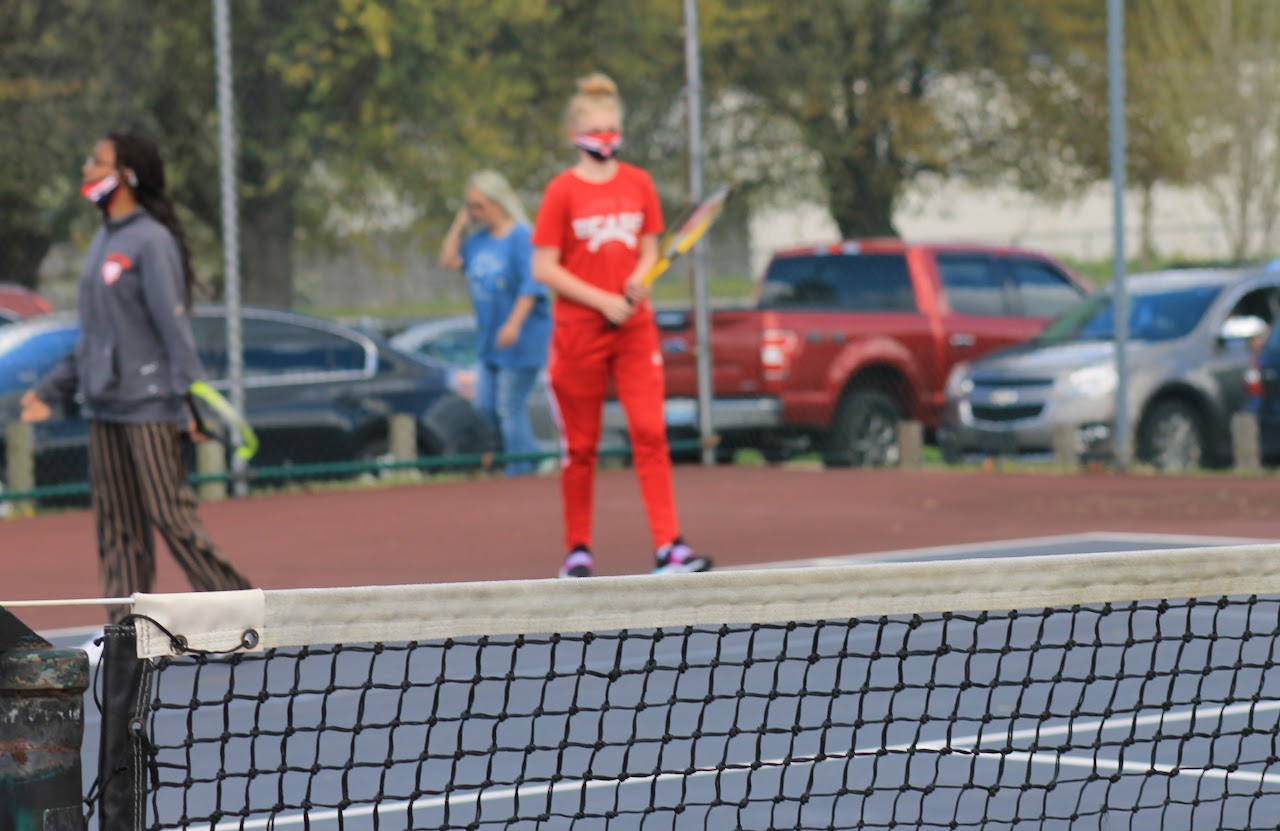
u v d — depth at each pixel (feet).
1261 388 143.33
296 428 131.54
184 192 200.03
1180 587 35.68
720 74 238.48
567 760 50.31
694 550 95.45
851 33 247.09
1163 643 66.03
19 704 25.76
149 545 66.23
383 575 88.33
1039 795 45.27
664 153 212.02
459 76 216.74
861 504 116.26
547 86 224.74
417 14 211.00
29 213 189.67
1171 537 97.45
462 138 219.41
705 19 223.71
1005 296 164.86
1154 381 148.46
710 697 34.01
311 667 65.00
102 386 64.44
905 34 250.57
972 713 55.06
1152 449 148.66
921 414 158.30
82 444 123.85
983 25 250.16
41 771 25.81
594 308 78.38
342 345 135.23
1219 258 221.66
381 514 113.70
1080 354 149.28
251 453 65.62
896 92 250.37
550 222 78.95
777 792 46.21
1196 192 227.40
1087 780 38.27
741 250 177.88
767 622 34.19
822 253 164.45
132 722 27.50
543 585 30.25
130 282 64.44
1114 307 139.85
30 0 188.24
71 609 78.89
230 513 115.24
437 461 127.13
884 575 32.94
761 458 173.68
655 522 79.77
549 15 219.41
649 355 79.82
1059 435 144.25
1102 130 247.29
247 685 61.98
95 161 65.05
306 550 98.07
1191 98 222.89
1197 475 133.28
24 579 89.04
